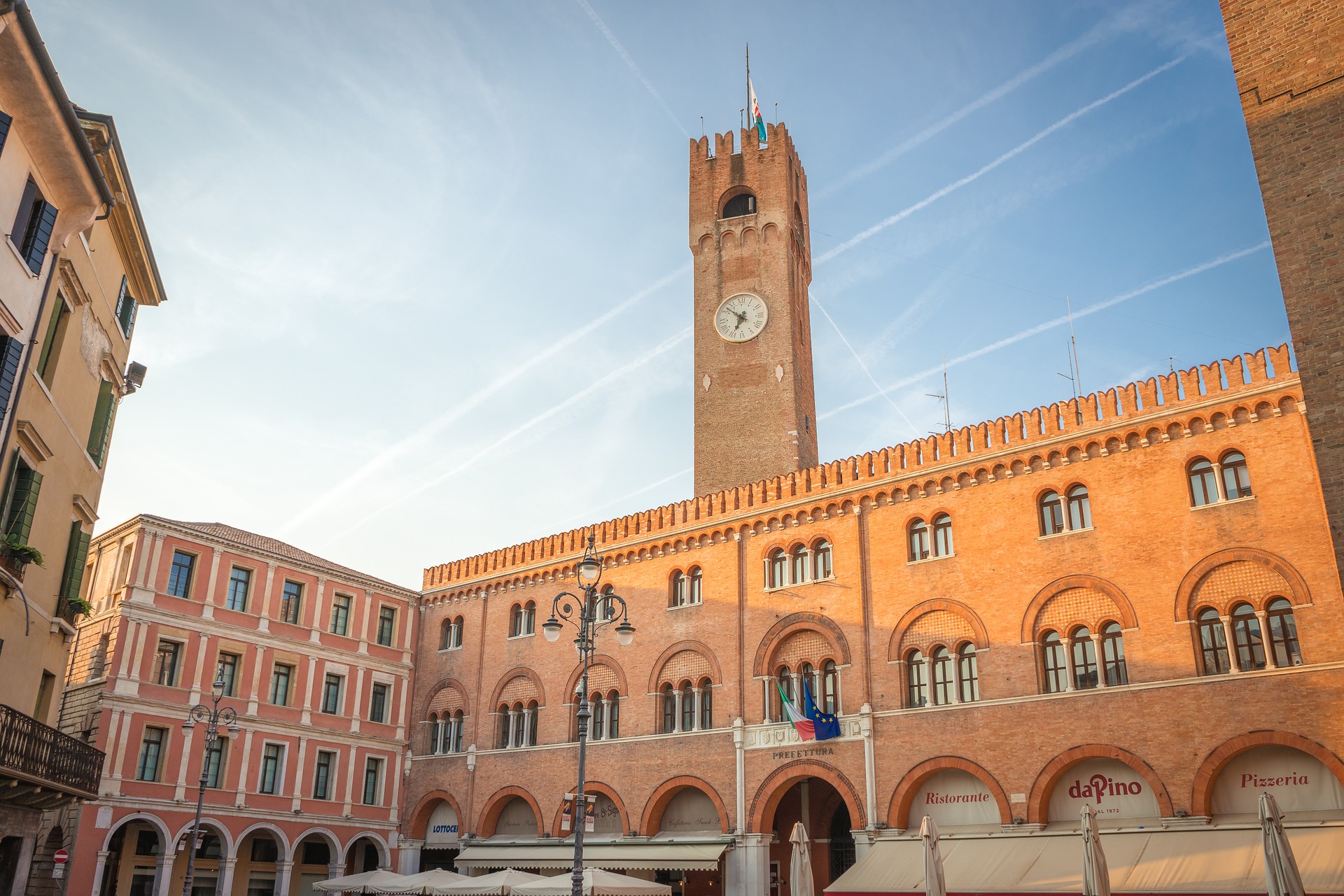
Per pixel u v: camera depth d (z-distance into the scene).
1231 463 38.56
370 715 61.78
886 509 47.03
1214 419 39.03
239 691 55.34
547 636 31.72
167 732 51.75
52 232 26.94
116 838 52.44
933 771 42.06
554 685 57.19
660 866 47.44
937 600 44.06
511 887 42.50
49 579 30.67
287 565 59.53
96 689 50.69
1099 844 29.09
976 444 45.03
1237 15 26.45
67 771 29.61
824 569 48.44
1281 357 37.78
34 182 25.84
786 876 50.41
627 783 51.62
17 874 29.83
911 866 39.16
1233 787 35.78
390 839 60.62
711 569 52.34
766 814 46.59
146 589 52.41
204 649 54.28
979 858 37.84
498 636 61.28
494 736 58.91
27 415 27.16
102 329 32.59
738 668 49.47
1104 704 38.62
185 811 51.47
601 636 55.75
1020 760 39.91
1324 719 34.00
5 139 23.64
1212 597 37.62
